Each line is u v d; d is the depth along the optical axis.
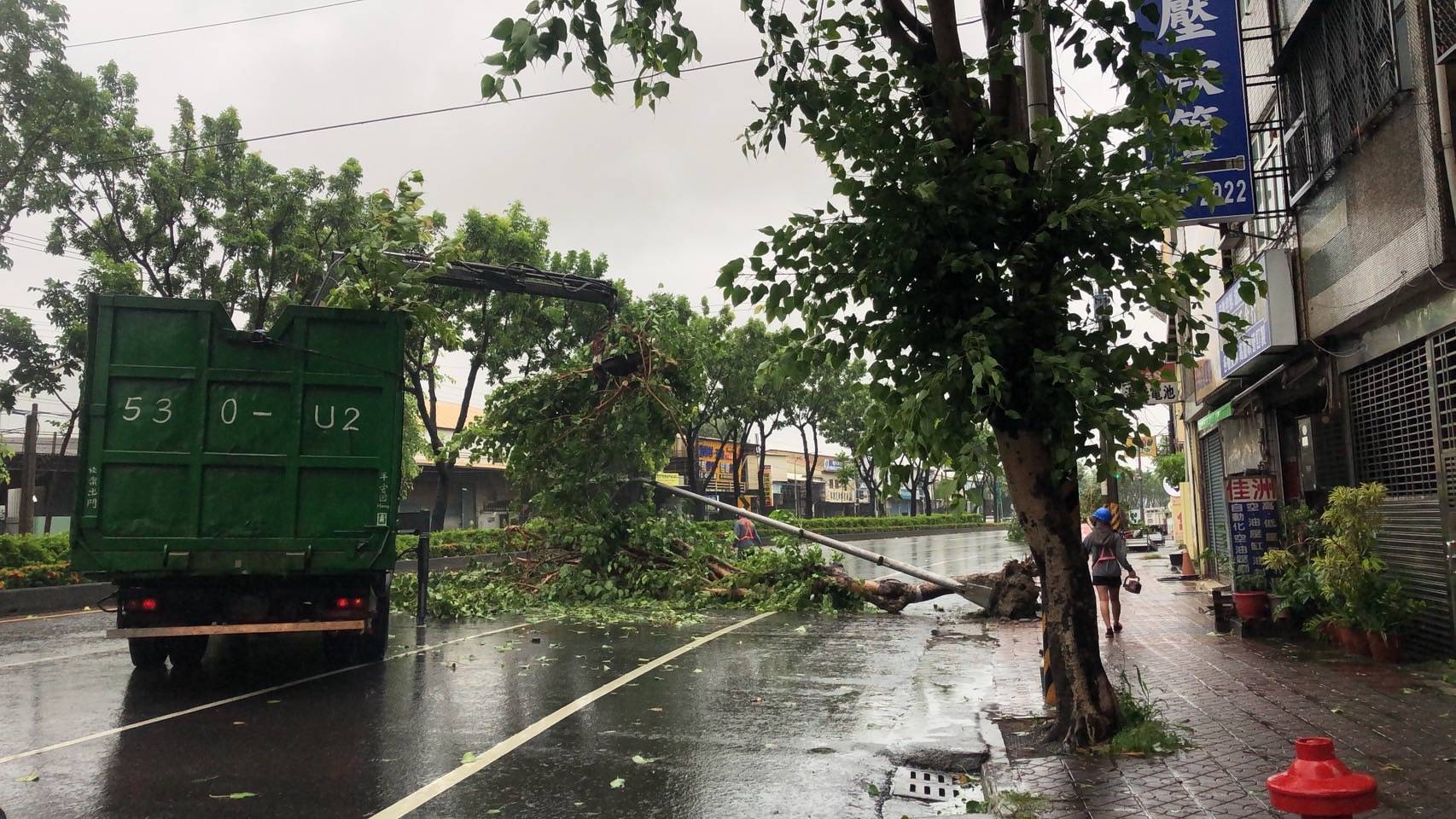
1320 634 9.65
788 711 7.26
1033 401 5.57
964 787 5.36
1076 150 5.43
